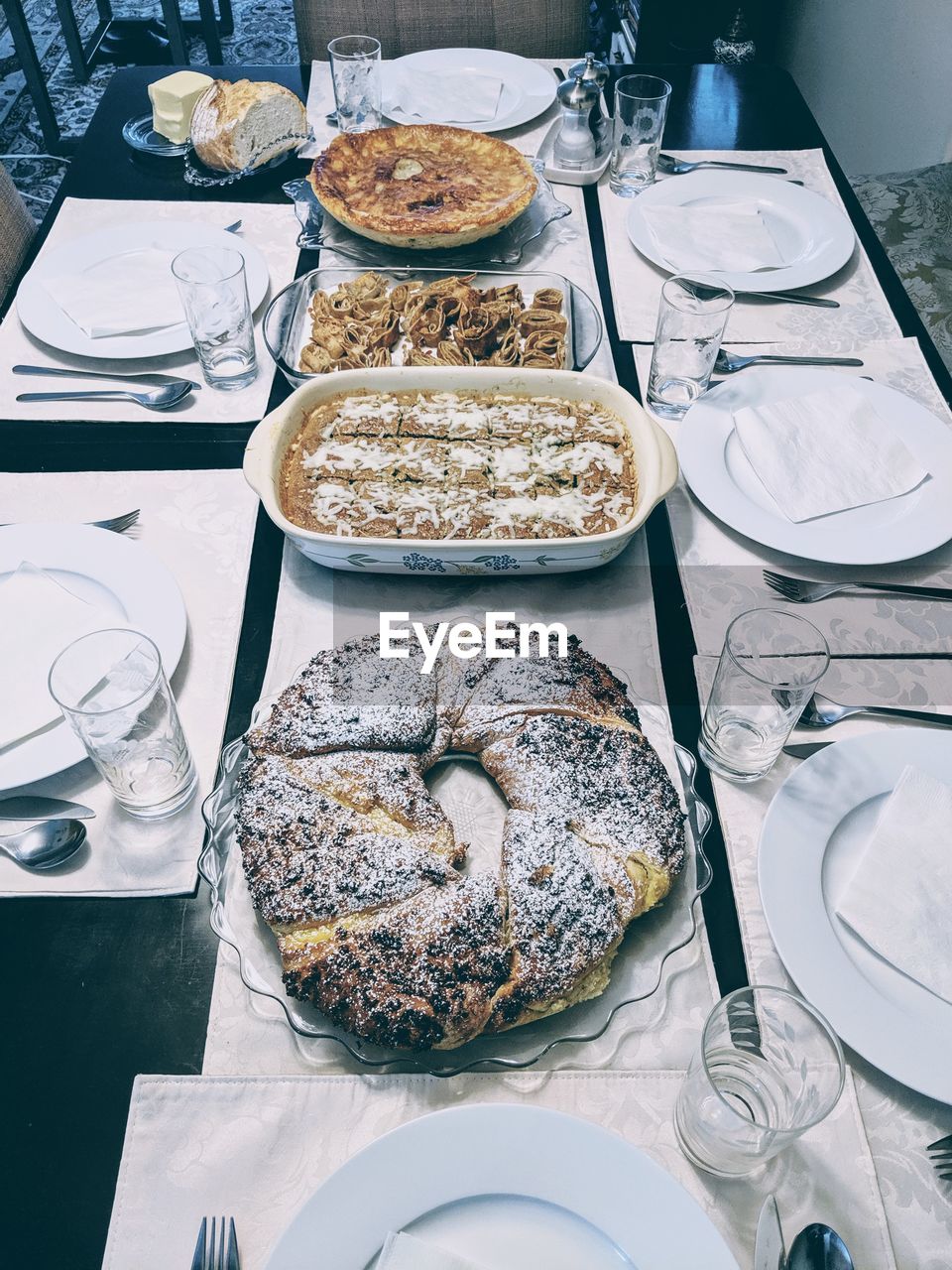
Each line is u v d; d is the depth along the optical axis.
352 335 1.32
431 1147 0.64
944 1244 0.66
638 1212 0.62
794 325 1.43
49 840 0.83
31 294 1.39
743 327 1.42
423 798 0.82
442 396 1.21
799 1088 0.67
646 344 1.39
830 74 3.37
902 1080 0.69
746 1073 0.71
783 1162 0.68
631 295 1.47
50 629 0.95
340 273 1.44
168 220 1.57
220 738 0.93
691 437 1.21
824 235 1.56
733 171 1.69
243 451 1.22
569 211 1.60
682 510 1.16
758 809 0.88
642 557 1.10
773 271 1.50
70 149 3.53
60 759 0.87
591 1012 0.74
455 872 0.77
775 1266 0.63
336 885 0.75
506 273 1.44
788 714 0.85
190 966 0.78
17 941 0.79
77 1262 0.64
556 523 1.08
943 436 1.23
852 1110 0.70
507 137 1.80
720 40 3.29
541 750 0.84
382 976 0.71
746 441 1.19
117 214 1.60
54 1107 0.71
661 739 0.92
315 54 2.27
